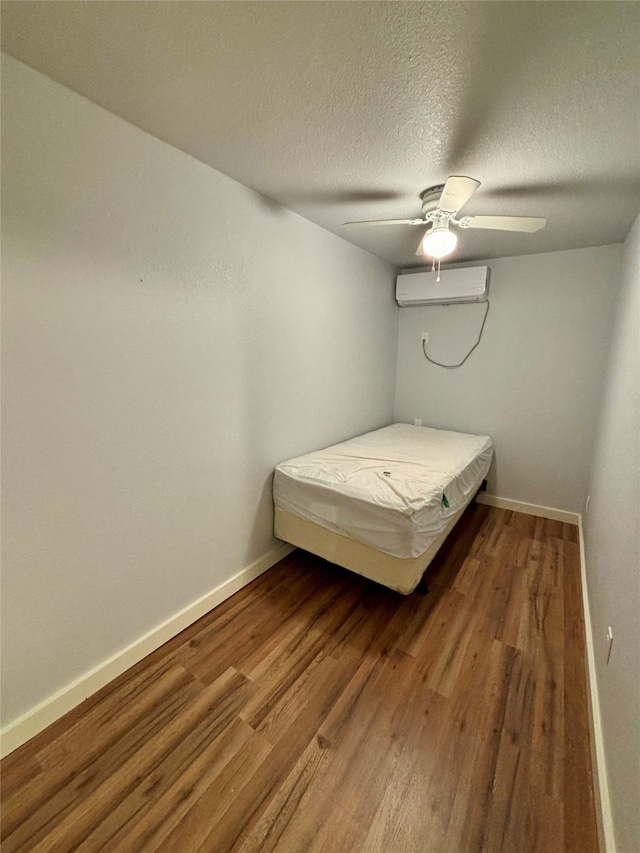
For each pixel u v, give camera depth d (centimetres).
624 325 198
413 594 205
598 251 257
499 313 300
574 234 233
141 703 140
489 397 315
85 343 128
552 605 197
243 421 196
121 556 148
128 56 101
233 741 127
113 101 120
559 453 291
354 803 110
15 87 104
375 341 318
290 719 135
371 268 295
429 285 308
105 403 136
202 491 179
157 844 101
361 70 103
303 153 148
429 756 123
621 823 90
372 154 147
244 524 207
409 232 240
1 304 108
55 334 120
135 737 128
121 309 137
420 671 156
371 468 222
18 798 111
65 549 131
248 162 156
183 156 149
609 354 250
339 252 253
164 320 151
